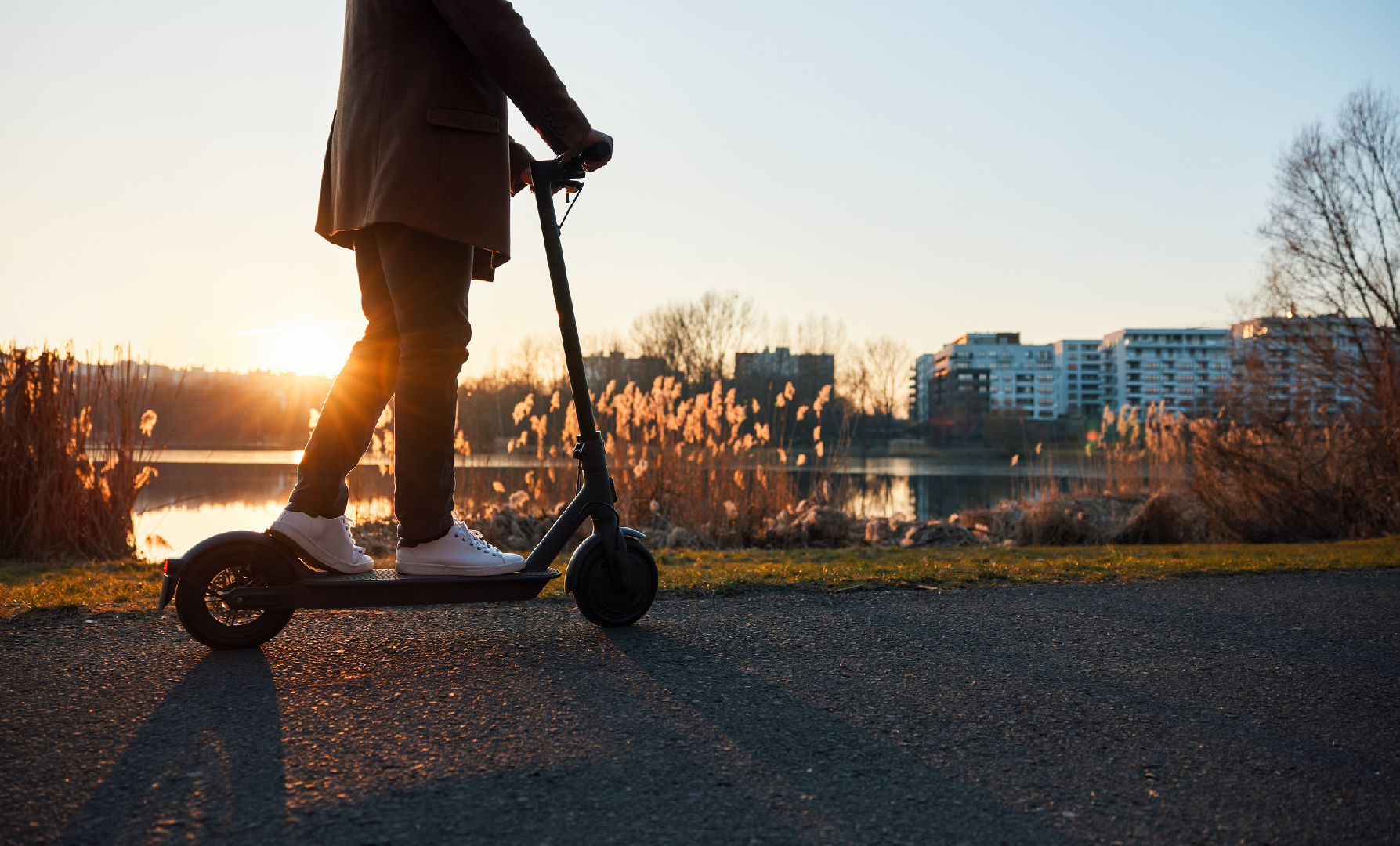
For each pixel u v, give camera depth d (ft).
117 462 17.67
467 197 6.14
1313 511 30.22
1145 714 5.21
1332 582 10.87
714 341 186.70
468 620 7.38
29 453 16.63
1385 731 4.98
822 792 3.90
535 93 6.13
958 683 5.75
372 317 6.65
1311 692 5.76
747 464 25.80
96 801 3.56
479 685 5.32
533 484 24.97
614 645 6.47
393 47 6.12
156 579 11.92
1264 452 31.04
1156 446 34.88
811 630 7.24
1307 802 3.94
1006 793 3.97
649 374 166.40
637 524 24.00
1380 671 6.31
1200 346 408.05
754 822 3.57
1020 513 28.19
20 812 3.42
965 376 396.37
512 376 72.43
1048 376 425.28
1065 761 4.39
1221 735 4.86
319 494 6.23
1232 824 3.69
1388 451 29.43
